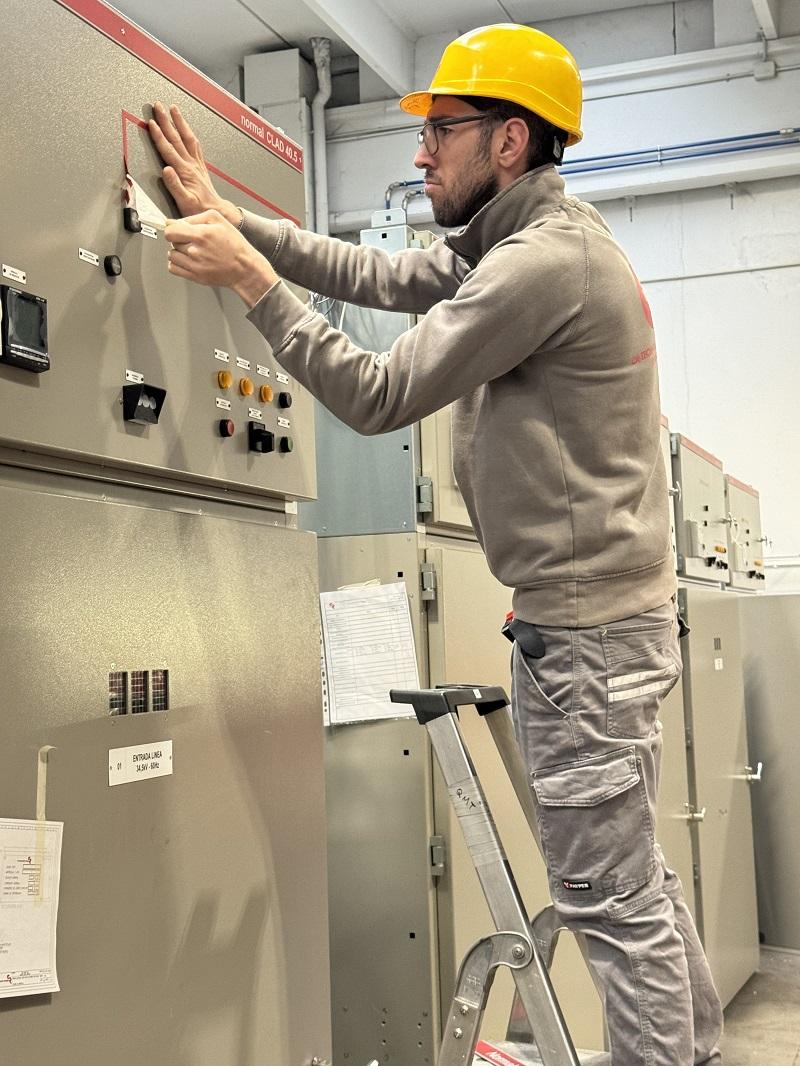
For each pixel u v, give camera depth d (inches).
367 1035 84.4
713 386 214.2
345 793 86.1
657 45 215.9
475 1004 51.6
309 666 60.8
